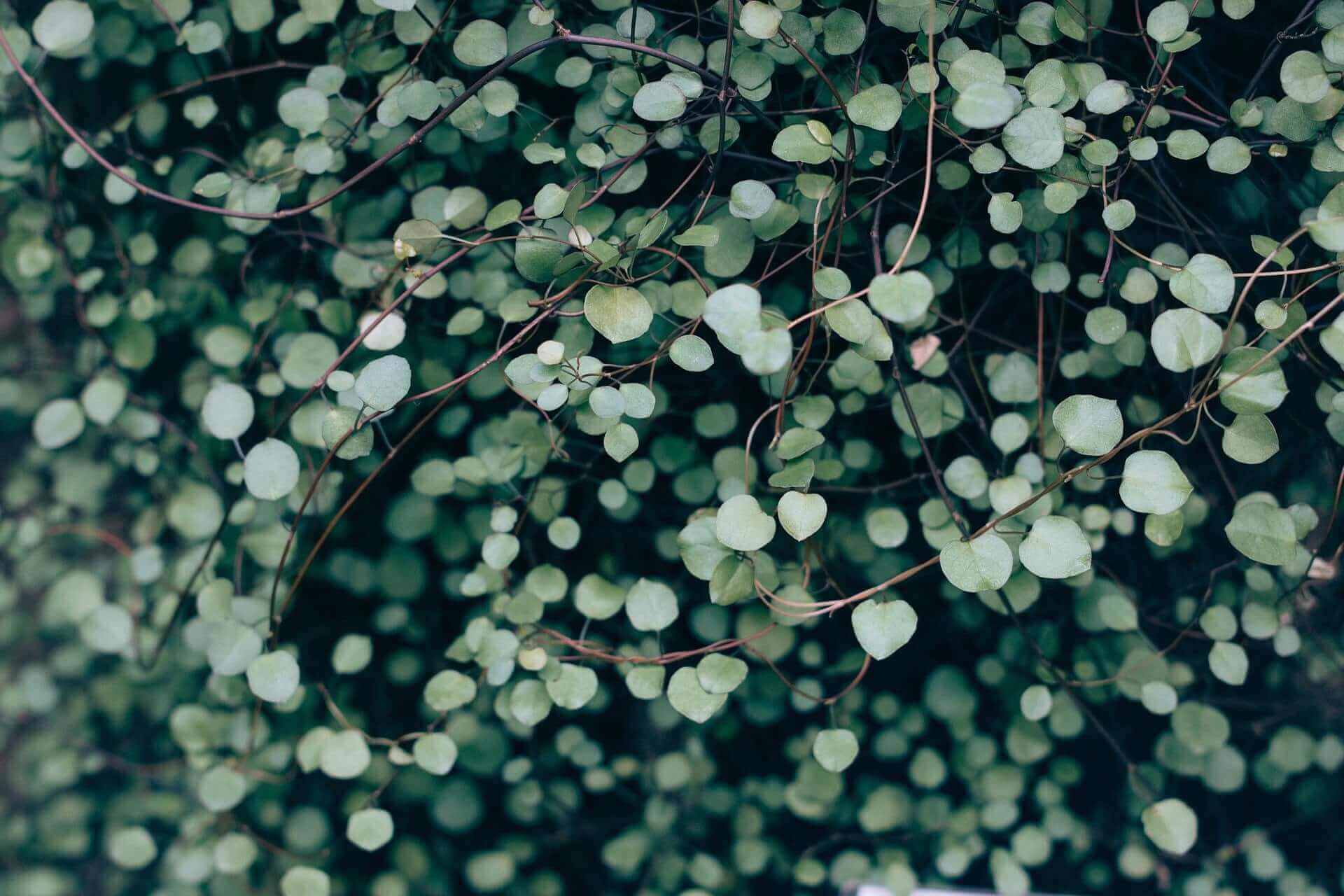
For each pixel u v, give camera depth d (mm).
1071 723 626
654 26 563
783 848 667
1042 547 515
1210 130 582
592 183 575
